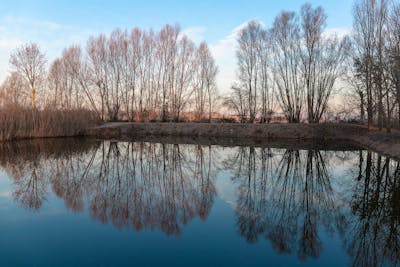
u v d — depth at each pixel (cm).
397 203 847
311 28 2861
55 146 2297
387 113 2103
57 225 681
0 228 662
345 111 2862
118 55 3828
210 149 2134
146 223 695
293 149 2052
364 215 750
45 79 3662
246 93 3416
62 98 3844
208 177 1235
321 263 509
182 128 3192
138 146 2327
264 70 3284
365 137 2225
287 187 1052
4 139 2541
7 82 3431
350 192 975
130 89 3900
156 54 3847
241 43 3350
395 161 1430
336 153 1831
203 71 3922
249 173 1316
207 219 724
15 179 1185
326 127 2653
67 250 554
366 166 1399
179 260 515
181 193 973
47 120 2909
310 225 685
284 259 521
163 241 594
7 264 501
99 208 809
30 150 2061
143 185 1092
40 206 827
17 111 2731
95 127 3284
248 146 2261
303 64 2970
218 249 559
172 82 3838
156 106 3916
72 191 1001
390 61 1659
